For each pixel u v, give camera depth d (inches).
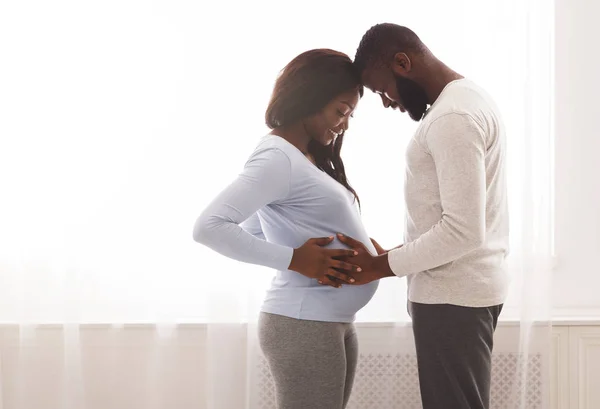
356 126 94.0
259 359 95.1
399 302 95.3
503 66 94.0
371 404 97.0
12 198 96.2
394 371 96.3
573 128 101.7
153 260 96.2
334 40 94.7
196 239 64.2
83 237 96.2
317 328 66.1
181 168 95.1
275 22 94.0
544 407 95.6
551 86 93.6
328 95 68.1
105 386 98.1
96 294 97.2
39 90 95.3
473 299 67.1
